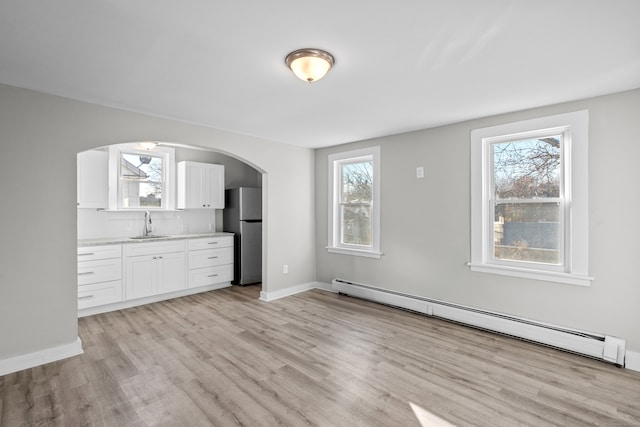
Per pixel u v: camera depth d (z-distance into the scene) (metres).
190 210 5.27
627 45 1.84
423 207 3.77
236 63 2.12
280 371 2.43
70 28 1.69
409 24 1.65
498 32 1.71
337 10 1.53
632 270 2.51
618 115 2.56
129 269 4.03
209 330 3.27
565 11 1.52
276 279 4.52
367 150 4.33
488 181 3.32
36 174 2.58
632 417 1.88
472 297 3.39
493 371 2.42
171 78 2.35
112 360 2.61
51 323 2.63
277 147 4.49
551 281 2.88
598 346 2.52
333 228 4.78
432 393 2.13
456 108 3.00
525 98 2.71
